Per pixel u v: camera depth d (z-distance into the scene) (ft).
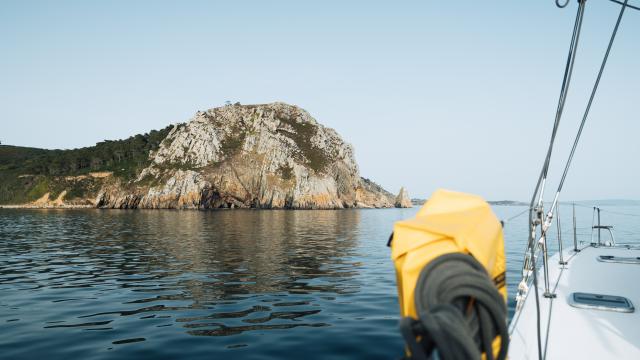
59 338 27.63
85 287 44.86
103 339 27.37
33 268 58.18
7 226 151.84
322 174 436.35
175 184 388.16
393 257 5.81
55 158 533.55
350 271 55.11
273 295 40.86
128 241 96.94
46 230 133.18
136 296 40.45
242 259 66.74
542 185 11.94
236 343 26.53
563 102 11.37
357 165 531.50
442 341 4.39
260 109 518.37
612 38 12.12
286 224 167.63
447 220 6.00
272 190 416.05
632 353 11.25
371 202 501.97
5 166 528.63
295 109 558.15
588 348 11.54
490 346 4.91
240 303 37.55
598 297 15.29
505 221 11.20
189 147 456.45
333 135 543.39
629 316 13.61
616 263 21.61
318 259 66.80
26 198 449.89
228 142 470.80
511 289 40.45
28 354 24.64
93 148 579.89
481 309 4.91
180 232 124.26
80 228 141.69
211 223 171.12
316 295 40.81
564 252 25.31
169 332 28.84
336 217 242.37
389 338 27.58
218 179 409.69
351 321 31.65
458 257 5.24
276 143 448.24
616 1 12.01
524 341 11.98
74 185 460.14
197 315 33.42
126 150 538.06
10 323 31.27
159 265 60.34
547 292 15.71
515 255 67.46
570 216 145.79
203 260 65.46
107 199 414.41
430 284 5.09
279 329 29.55
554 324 13.09
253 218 217.77
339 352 25.04
